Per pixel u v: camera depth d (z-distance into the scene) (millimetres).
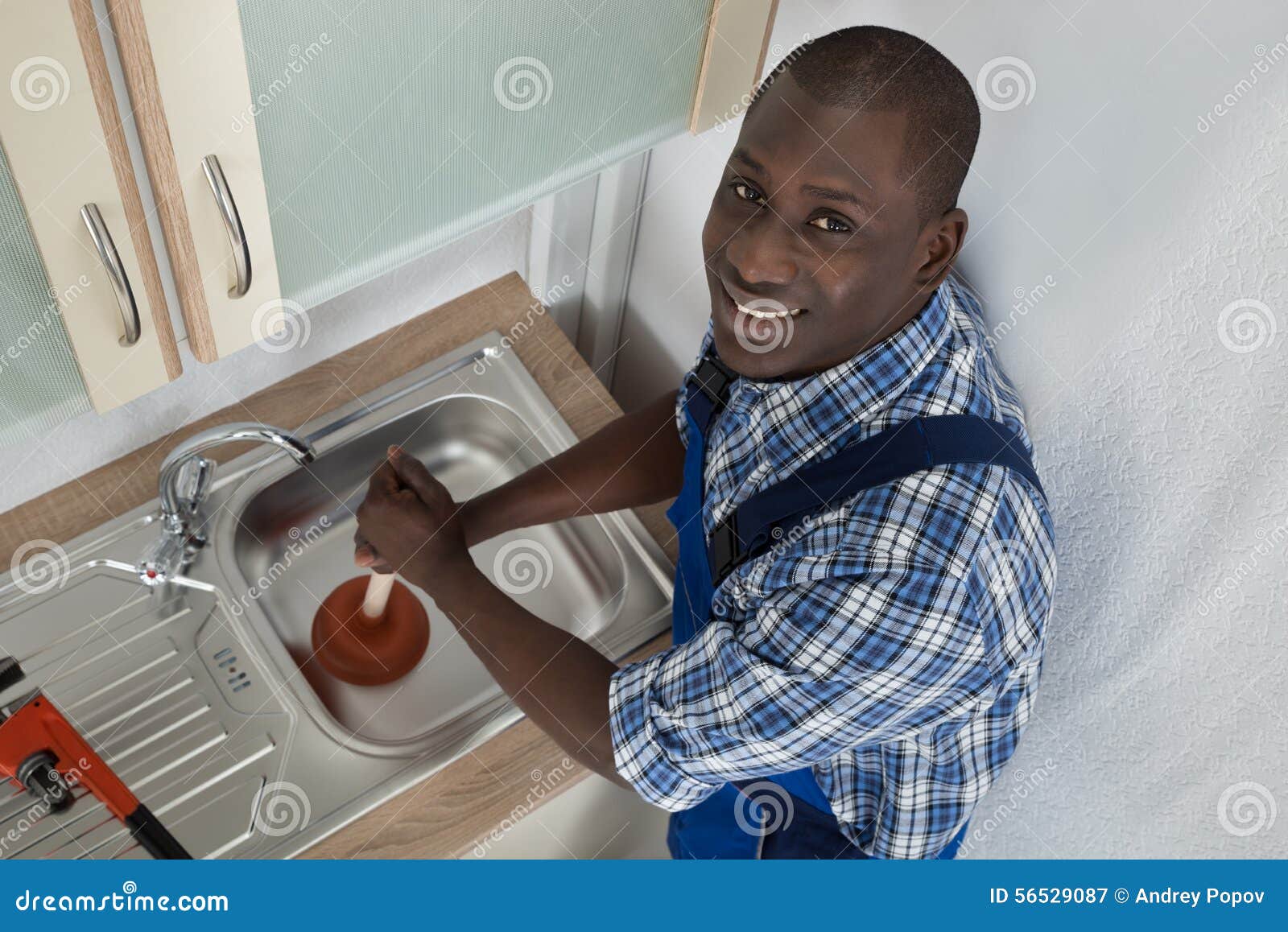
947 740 938
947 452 818
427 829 1102
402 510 996
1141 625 944
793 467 890
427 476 1012
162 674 1181
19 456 1206
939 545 788
